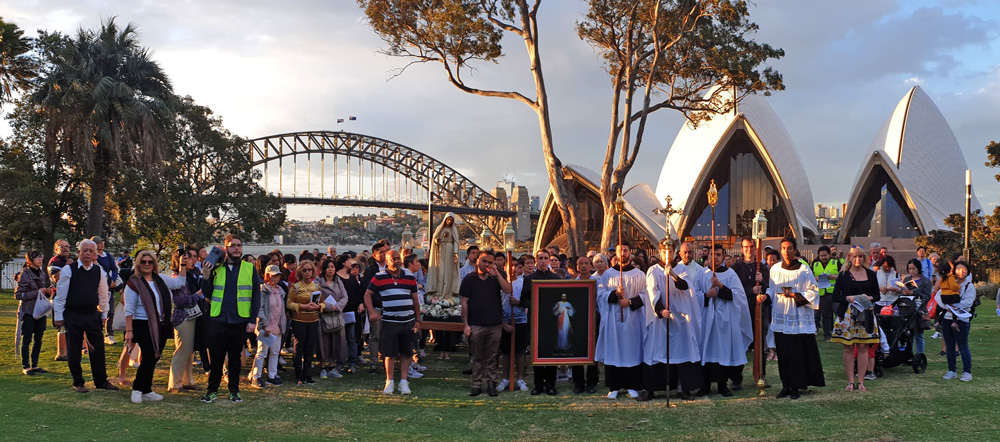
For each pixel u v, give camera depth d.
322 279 10.95
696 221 54.25
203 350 10.23
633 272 9.34
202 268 10.08
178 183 41.19
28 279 10.30
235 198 43.97
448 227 11.72
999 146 28.23
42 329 10.52
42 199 31.50
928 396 8.82
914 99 56.50
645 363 9.13
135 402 8.42
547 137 25.80
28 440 6.43
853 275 9.24
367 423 7.76
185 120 42.41
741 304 9.60
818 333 16.66
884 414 7.93
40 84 28.62
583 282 9.58
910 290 11.02
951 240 38.50
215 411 8.16
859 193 53.84
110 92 28.89
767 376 10.92
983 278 32.41
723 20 25.33
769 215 52.03
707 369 9.34
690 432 7.34
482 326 9.48
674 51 27.36
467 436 7.24
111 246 37.06
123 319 8.73
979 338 14.46
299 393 9.42
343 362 11.27
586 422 7.86
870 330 9.12
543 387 9.84
